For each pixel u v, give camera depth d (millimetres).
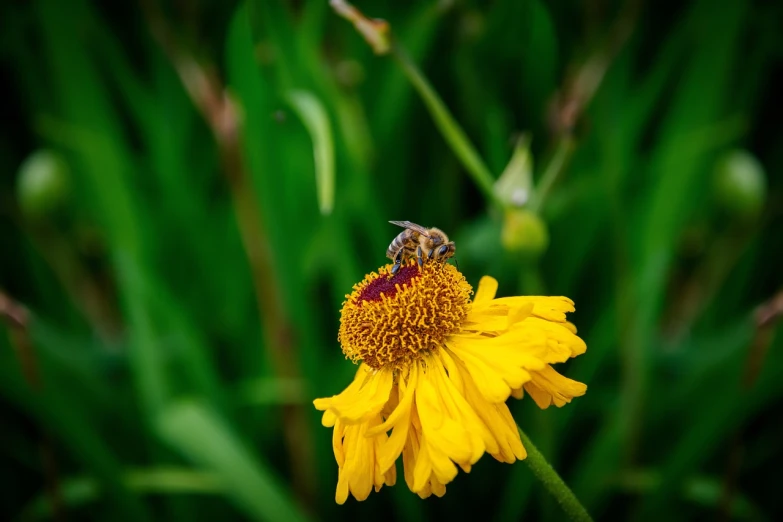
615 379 358
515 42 371
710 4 356
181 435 315
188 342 341
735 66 384
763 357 293
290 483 355
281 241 328
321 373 343
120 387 385
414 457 225
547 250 361
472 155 293
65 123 374
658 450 348
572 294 369
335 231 336
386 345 232
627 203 375
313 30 344
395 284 237
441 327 232
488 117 354
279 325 327
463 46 362
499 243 335
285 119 341
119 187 363
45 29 377
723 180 349
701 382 338
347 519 345
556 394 224
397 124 375
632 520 329
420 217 381
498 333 231
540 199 299
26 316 301
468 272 345
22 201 372
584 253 357
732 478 309
